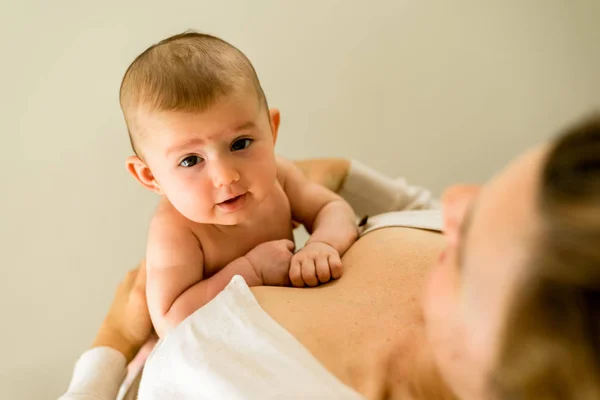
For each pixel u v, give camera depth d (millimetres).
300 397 417
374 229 660
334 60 1292
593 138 246
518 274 254
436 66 1350
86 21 1106
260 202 666
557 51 1397
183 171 628
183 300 647
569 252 233
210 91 600
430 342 362
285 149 1325
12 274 1154
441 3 1312
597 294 230
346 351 454
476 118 1396
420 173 1407
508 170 292
